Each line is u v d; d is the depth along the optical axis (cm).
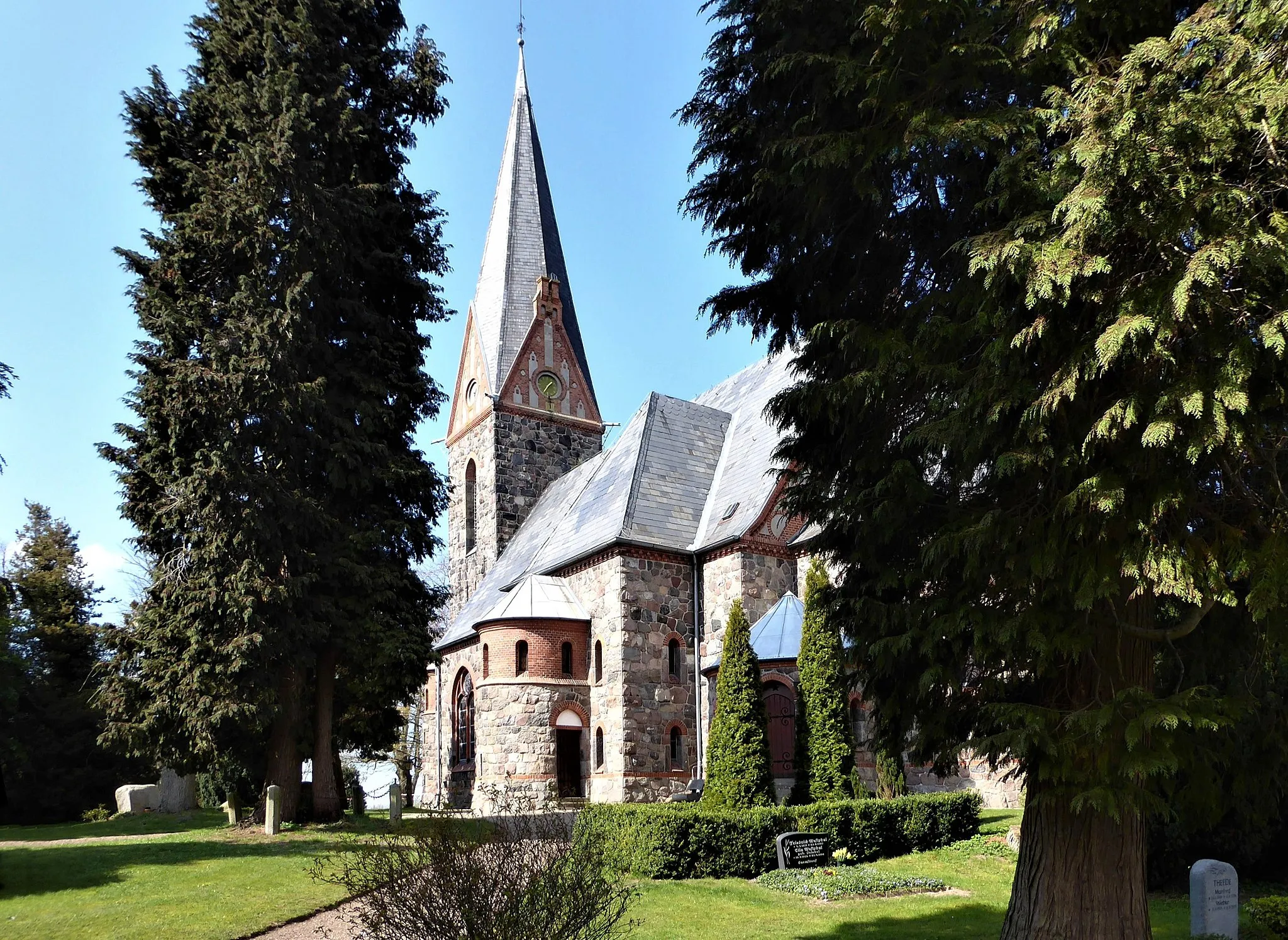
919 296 1018
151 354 2019
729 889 1538
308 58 2170
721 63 1107
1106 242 720
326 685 2172
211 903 1323
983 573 855
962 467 900
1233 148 699
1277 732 938
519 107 4962
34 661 3719
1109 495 724
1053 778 820
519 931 766
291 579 1938
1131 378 770
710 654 2877
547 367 4584
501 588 3703
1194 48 690
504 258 4675
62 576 4034
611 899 951
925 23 866
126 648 1988
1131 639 875
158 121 2142
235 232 2042
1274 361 707
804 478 1141
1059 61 838
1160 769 775
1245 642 937
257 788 2447
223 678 1873
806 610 2150
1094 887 881
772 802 1997
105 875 1496
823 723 2067
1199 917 1193
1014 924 930
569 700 2916
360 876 998
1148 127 676
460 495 4678
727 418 3547
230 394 1936
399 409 2334
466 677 3697
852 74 904
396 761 4894
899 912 1395
